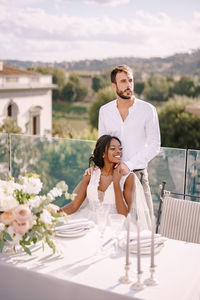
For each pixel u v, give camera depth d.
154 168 3.95
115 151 2.71
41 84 26.14
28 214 1.86
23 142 4.58
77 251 2.04
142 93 42.97
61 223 2.00
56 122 42.56
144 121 3.02
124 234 2.21
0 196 1.90
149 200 3.18
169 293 1.65
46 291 1.78
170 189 3.93
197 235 2.58
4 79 23.11
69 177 4.39
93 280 1.73
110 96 41.03
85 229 2.31
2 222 1.88
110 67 45.09
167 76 42.62
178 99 41.22
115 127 3.09
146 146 3.07
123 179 2.79
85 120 42.25
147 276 1.79
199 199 3.86
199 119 38.84
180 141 39.25
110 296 1.64
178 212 2.65
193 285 1.73
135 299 1.60
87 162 4.29
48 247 2.09
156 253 2.04
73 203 2.73
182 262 1.95
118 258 1.97
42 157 4.51
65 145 4.36
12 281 1.86
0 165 4.76
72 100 43.09
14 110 23.98
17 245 2.10
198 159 3.82
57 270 1.82
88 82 43.47
